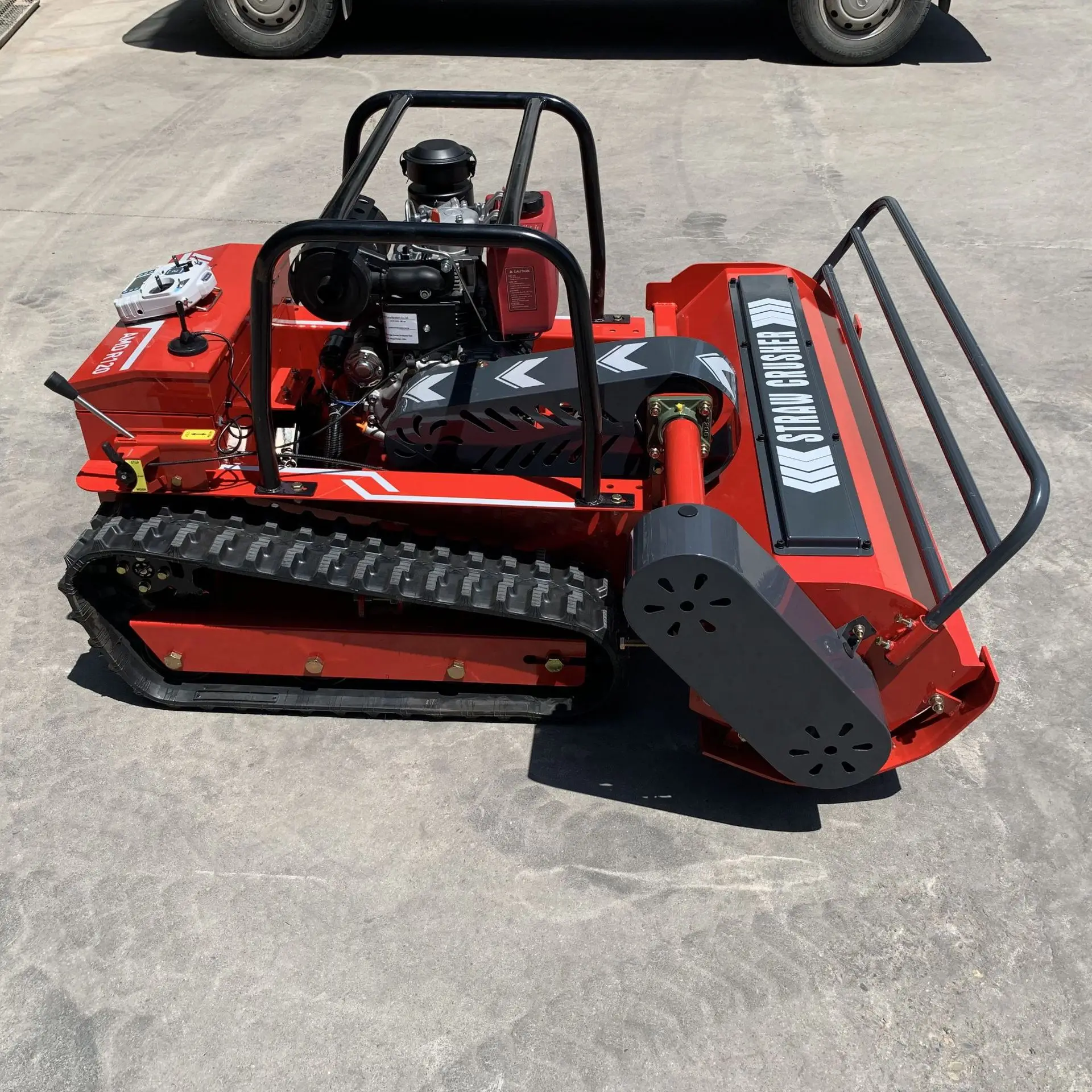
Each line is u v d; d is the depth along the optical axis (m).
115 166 7.80
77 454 4.92
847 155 7.95
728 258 6.48
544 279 3.36
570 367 3.28
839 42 9.63
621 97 9.09
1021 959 2.89
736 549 2.62
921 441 4.98
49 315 5.97
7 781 3.38
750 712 2.90
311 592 3.62
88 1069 2.64
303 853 3.16
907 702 3.10
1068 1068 2.65
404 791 3.36
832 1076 2.63
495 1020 2.74
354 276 3.29
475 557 3.30
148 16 11.29
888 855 3.18
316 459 3.43
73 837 3.20
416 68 9.73
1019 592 4.15
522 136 3.45
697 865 3.14
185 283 3.40
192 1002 2.78
